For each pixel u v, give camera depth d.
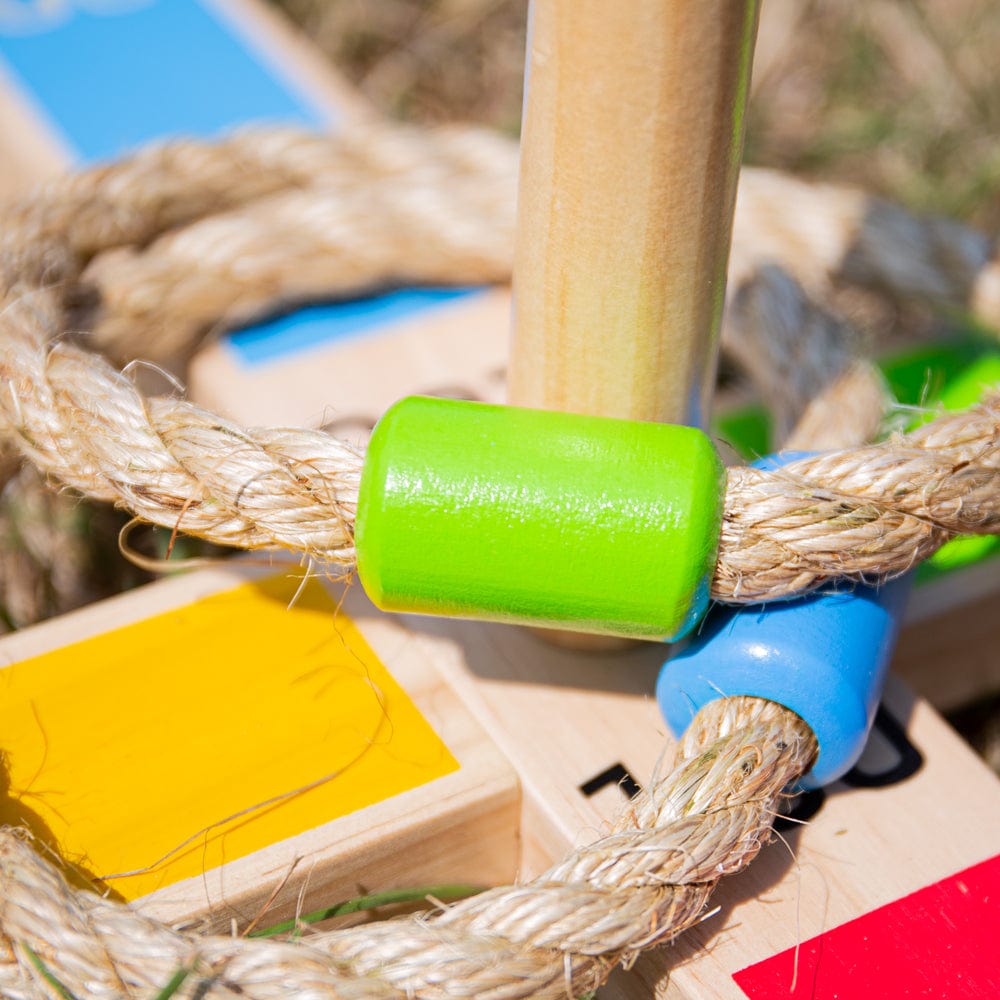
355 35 0.60
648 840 0.30
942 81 0.55
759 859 0.32
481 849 0.33
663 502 0.30
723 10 0.29
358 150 0.42
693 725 0.31
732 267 0.39
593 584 0.30
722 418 0.39
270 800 0.32
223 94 0.44
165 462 0.31
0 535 0.40
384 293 0.41
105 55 0.45
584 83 0.30
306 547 0.31
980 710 0.40
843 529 0.31
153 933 0.29
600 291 0.31
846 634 0.31
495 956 0.29
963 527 0.31
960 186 0.51
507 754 0.33
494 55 0.59
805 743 0.31
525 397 0.33
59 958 0.29
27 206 0.39
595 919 0.29
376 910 0.33
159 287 0.39
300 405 0.38
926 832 0.32
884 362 0.40
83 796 0.32
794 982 0.31
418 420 0.30
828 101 0.56
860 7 0.57
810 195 0.41
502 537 0.30
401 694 0.33
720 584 0.31
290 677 0.33
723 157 0.31
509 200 0.40
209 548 0.40
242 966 0.29
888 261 0.40
